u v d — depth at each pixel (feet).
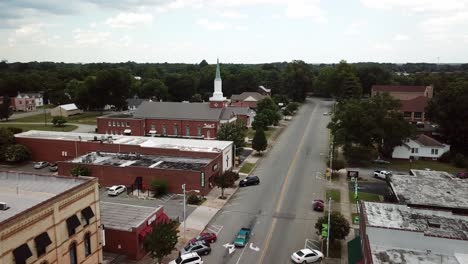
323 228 123.24
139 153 218.18
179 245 130.41
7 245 81.41
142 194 182.50
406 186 147.84
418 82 573.74
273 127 363.15
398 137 240.73
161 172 184.75
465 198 133.59
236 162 233.35
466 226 108.27
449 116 269.44
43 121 418.31
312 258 118.83
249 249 128.36
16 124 393.91
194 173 180.65
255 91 589.73
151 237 112.98
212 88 612.29
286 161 242.99
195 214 157.69
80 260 106.32
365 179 206.28
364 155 228.63
